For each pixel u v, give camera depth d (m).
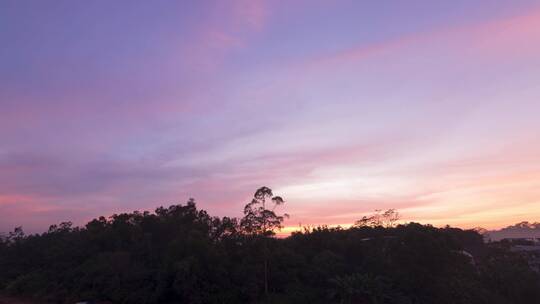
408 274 57.97
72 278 59.34
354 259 64.75
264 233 57.56
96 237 66.94
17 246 76.44
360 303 53.41
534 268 85.94
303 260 59.94
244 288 52.53
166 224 68.31
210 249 54.72
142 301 52.66
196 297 50.50
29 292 60.50
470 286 60.19
